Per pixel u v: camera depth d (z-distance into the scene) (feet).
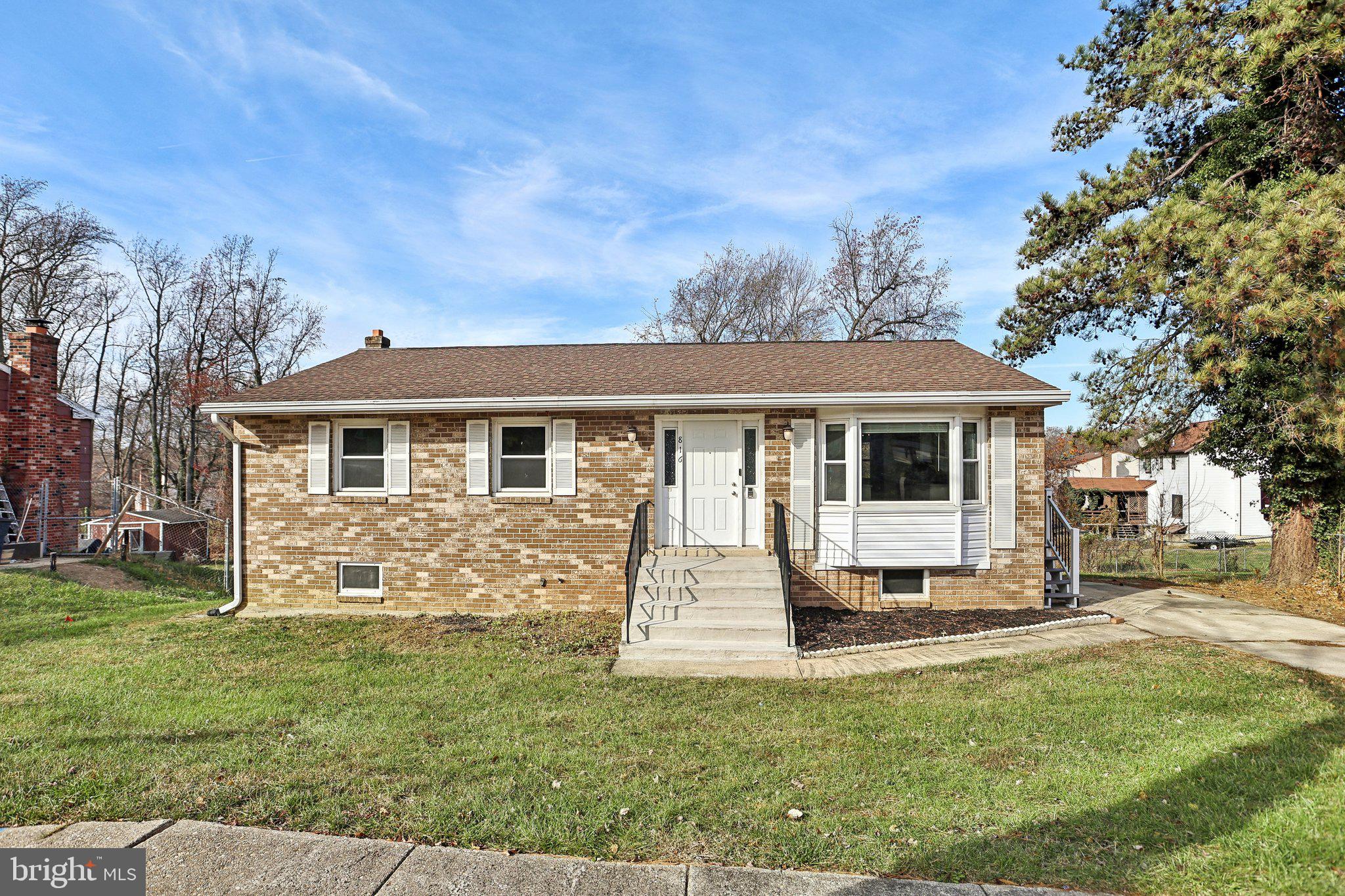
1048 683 24.79
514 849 13.47
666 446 38.06
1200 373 36.83
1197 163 48.32
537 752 18.60
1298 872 12.27
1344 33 33.78
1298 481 44.50
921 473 36.27
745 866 12.89
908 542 36.09
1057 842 13.61
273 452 39.04
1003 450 36.52
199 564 70.69
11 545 52.85
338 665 27.76
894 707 22.53
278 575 39.01
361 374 43.11
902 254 104.94
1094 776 16.81
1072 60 53.88
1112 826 14.17
